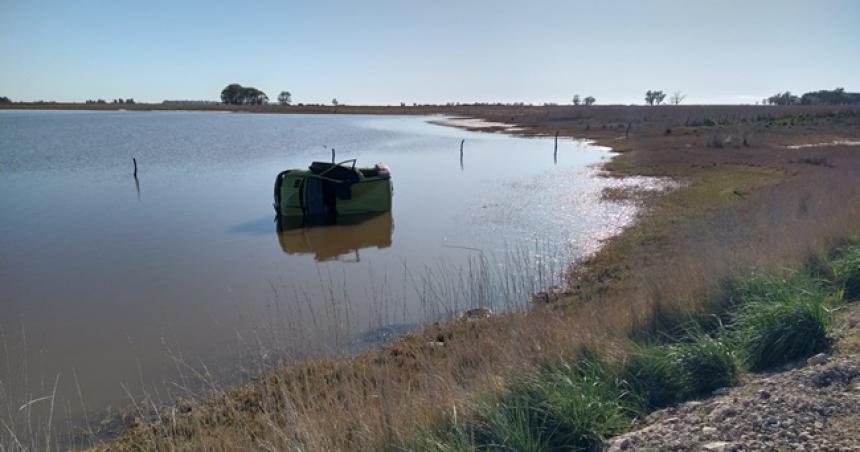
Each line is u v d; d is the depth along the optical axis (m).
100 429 6.17
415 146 43.97
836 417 3.48
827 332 4.73
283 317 9.20
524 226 15.73
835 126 47.34
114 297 10.44
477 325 8.06
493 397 4.30
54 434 6.11
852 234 7.80
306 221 17.11
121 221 17.22
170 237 15.20
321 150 40.47
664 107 125.62
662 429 3.78
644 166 27.22
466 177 26.16
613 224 15.40
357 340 8.17
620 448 3.65
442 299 9.88
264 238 15.14
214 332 8.74
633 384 4.63
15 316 9.51
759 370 4.64
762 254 7.30
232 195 21.81
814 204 11.53
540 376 4.57
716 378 4.51
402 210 18.62
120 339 8.55
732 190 18.30
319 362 6.90
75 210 18.91
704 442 3.49
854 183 13.43
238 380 7.01
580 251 12.83
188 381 7.16
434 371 5.50
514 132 61.44
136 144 44.84
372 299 10.14
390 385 5.23
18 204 19.91
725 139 36.78
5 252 13.55
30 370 7.61
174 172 28.23
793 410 3.63
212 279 11.54
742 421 3.64
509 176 26.20
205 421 5.98
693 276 6.67
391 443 4.02
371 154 37.66
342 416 4.62
